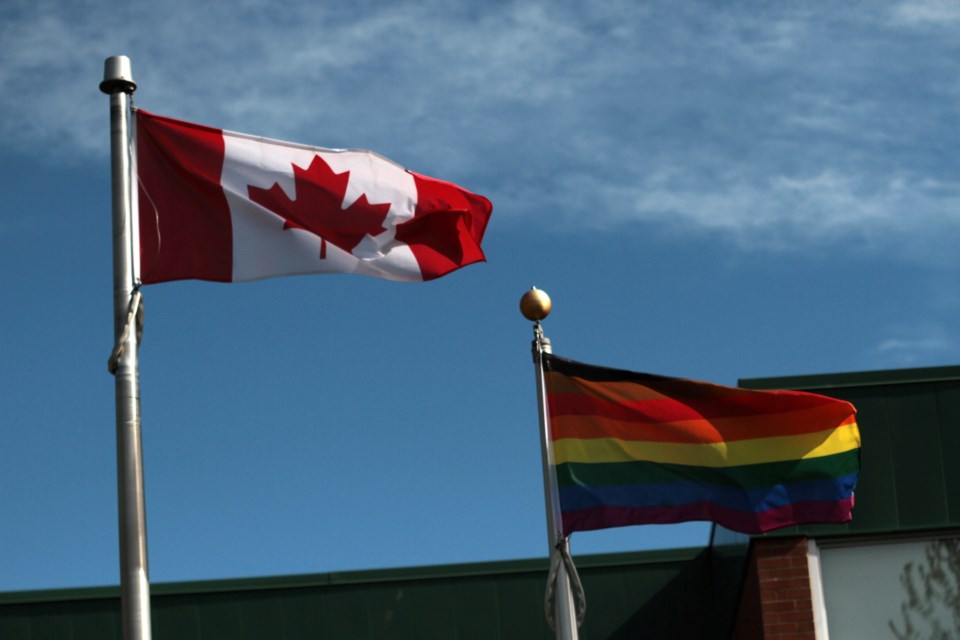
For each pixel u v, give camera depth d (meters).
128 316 13.22
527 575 21.45
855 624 17.69
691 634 21.42
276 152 14.42
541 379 16.22
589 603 21.56
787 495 16.06
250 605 21.02
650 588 21.62
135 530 12.41
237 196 14.18
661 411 16.19
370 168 14.73
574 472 15.95
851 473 16.17
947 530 17.91
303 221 14.33
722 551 20.44
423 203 14.86
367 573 21.31
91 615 20.73
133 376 12.95
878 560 17.89
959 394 18.23
